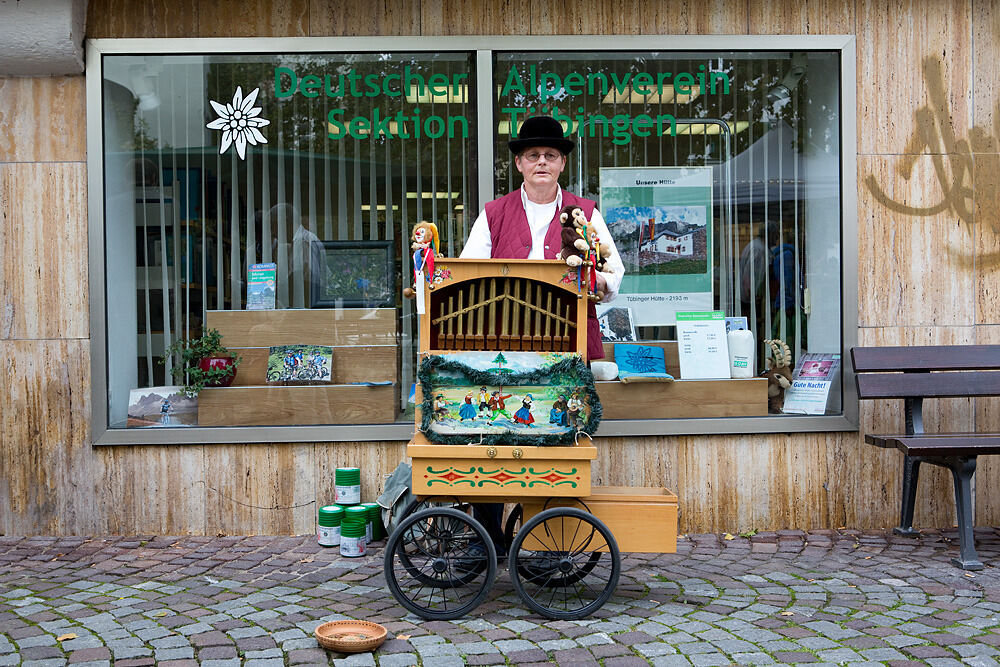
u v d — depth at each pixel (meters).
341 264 5.31
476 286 3.79
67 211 5.09
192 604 3.89
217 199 5.28
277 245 5.30
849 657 3.27
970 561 4.43
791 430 5.25
